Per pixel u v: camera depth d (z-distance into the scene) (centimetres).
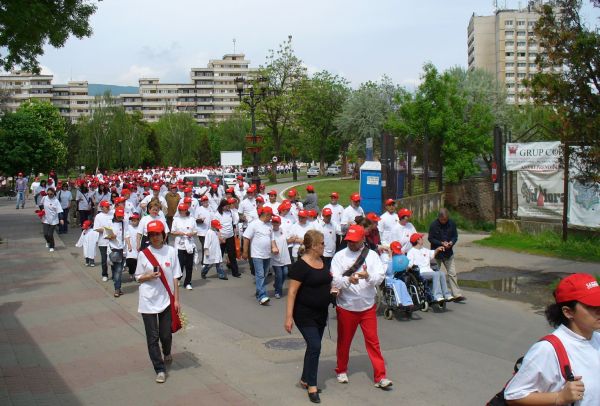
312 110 6431
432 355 786
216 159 11575
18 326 928
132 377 690
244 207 1619
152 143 10550
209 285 1322
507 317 1001
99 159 8788
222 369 729
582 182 1162
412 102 3262
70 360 757
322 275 636
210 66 18875
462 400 622
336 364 755
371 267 666
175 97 18750
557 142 1755
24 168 6000
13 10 1684
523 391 315
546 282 1286
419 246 1073
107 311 1030
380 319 1000
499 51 12231
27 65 1970
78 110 17175
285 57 5756
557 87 1097
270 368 734
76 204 2545
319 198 3484
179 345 837
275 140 5925
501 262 1533
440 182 2764
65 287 1249
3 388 652
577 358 310
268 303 1127
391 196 2117
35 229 2378
